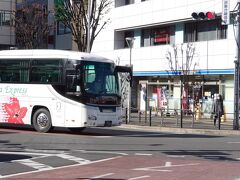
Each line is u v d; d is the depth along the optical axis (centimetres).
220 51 3462
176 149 1652
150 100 4181
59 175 1102
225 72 3412
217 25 3581
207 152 1585
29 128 2388
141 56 4222
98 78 2092
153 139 2008
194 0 3675
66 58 2083
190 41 3809
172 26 4006
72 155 1446
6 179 1042
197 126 2805
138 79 4350
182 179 1059
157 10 4038
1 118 2273
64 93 2077
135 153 1522
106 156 1438
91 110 2044
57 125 2102
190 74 3678
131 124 2869
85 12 3678
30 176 1085
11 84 2245
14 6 6519
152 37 4234
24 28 5297
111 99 2112
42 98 2144
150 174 1124
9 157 1384
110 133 2294
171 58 3844
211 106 3472
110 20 4541
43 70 2155
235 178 1073
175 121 2956
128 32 4531
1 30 6506
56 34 5588
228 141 2003
